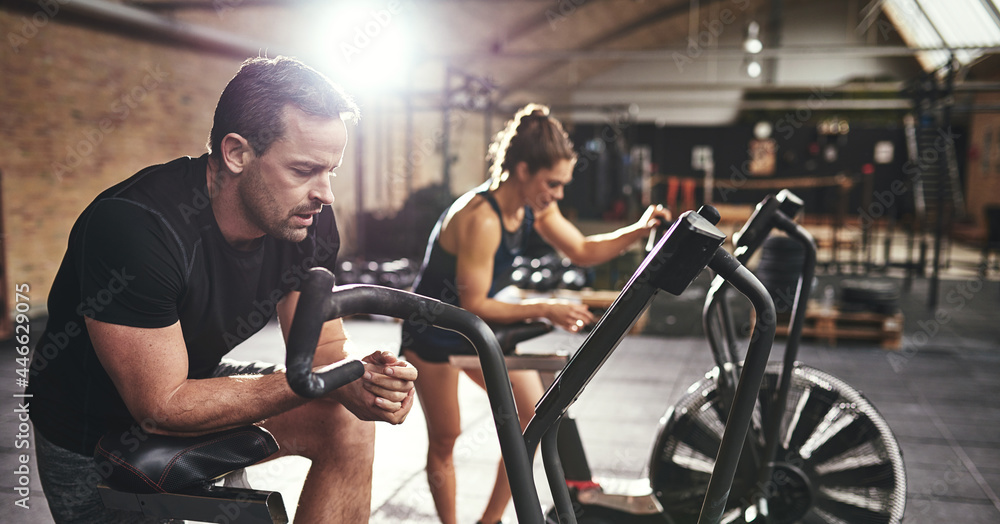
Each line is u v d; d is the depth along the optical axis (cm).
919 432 367
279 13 934
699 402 196
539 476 280
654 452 197
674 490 195
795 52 841
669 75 2059
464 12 1211
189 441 109
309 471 131
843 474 190
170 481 106
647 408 398
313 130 109
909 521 258
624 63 2084
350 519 131
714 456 193
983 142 1855
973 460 325
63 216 714
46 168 692
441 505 210
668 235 98
